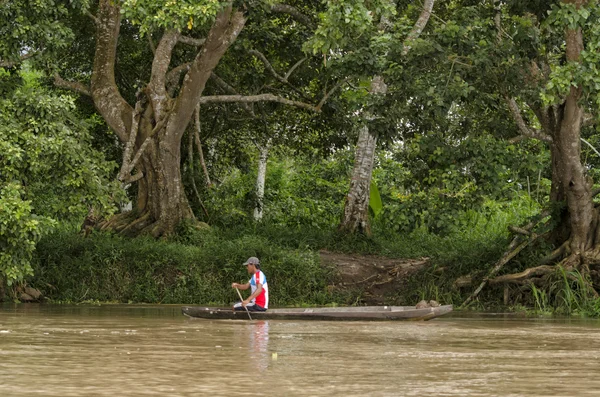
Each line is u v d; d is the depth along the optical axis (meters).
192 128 33.66
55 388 8.42
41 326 16.75
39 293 26.34
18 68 24.58
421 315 19.08
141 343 13.23
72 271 27.38
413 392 8.32
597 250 24.78
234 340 13.85
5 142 20.66
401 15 29.59
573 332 16.45
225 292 27.58
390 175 40.22
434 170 25.06
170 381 8.96
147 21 20.97
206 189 35.16
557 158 26.02
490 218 33.22
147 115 30.17
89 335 14.66
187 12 20.58
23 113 21.77
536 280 25.27
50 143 21.27
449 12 29.59
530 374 9.79
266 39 30.61
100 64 30.36
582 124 24.27
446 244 31.41
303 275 28.06
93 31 32.75
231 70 33.66
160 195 30.52
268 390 8.37
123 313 21.41
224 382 8.91
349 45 23.23
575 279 24.17
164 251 28.16
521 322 19.62
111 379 9.09
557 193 26.52
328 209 38.78
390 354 11.83
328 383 8.88
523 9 22.05
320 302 27.47
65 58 33.41
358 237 31.83
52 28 22.61
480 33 22.80
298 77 33.81
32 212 23.89
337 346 12.95
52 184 22.47
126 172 29.22
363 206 32.28
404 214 24.86
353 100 23.98
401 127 26.17
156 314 21.02
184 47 33.25
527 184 35.31
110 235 29.64
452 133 25.14
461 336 15.19
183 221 30.80
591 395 8.24
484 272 26.84
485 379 9.31
